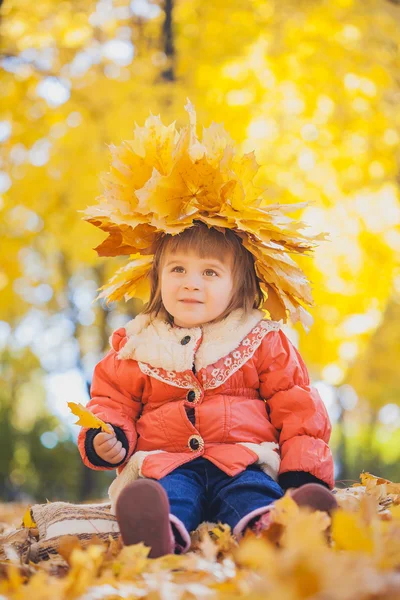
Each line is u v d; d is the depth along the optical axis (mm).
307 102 7340
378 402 13711
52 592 1683
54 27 7977
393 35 7750
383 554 1711
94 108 7457
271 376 2771
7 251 8242
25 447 12281
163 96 7230
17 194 7547
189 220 2752
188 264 2789
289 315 2941
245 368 2768
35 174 7453
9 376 13516
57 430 12586
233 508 2451
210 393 2740
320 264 7465
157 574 1868
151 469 2590
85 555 1917
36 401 15211
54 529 2592
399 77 7727
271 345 2809
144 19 7887
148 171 2881
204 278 2785
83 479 12008
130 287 3160
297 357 2855
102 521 2629
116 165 2867
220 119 6977
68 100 7488
